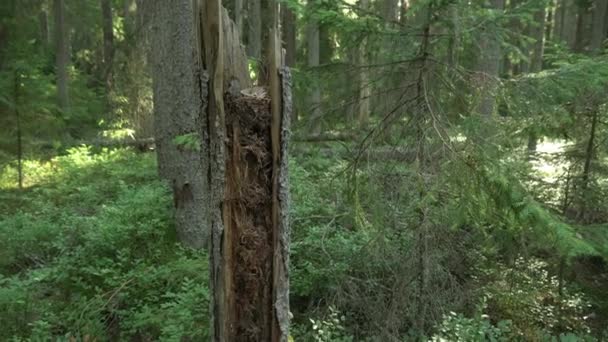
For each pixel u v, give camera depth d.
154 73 6.40
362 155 4.27
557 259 5.84
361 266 4.70
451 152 3.74
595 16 13.51
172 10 6.14
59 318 4.55
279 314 2.34
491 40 4.21
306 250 5.21
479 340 4.12
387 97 4.26
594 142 5.55
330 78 4.22
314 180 5.75
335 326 4.24
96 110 16.72
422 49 4.05
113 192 7.91
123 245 5.71
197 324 4.20
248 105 2.16
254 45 14.25
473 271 4.91
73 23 21.02
